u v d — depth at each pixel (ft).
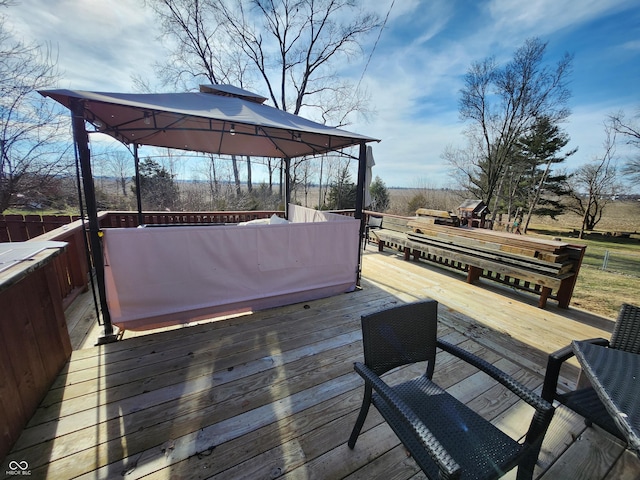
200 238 7.97
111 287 7.19
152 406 5.25
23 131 24.32
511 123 46.11
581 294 15.03
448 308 10.49
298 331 8.19
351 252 10.98
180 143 15.05
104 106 7.95
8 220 13.85
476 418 3.98
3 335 4.31
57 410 5.04
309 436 4.79
